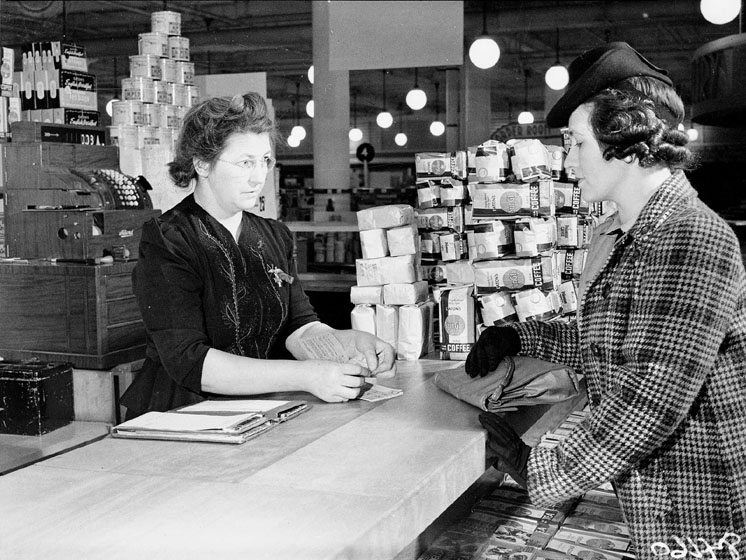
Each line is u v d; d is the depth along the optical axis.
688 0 12.66
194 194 2.30
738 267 1.43
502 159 2.74
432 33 4.63
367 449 1.66
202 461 1.59
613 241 1.62
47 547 1.18
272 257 2.35
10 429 2.96
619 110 1.48
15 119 4.82
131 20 14.05
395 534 1.34
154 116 5.41
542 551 1.81
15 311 3.59
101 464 1.58
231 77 7.12
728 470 1.45
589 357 1.62
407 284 2.76
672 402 1.40
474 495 2.16
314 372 2.05
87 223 3.55
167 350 2.07
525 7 13.48
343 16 4.69
